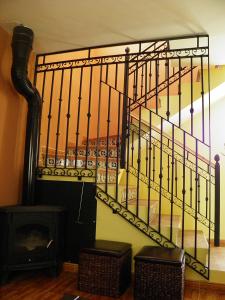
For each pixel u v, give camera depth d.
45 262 2.69
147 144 4.18
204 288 2.59
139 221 2.80
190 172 4.06
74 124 4.60
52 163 3.44
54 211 2.76
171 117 3.93
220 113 4.33
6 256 2.54
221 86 3.78
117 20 2.81
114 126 5.10
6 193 3.03
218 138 4.30
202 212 4.17
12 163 3.14
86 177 3.00
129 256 2.66
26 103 3.40
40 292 2.40
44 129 3.82
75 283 2.62
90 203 2.96
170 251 2.48
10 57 3.12
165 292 2.21
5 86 3.03
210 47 3.23
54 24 2.93
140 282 2.28
